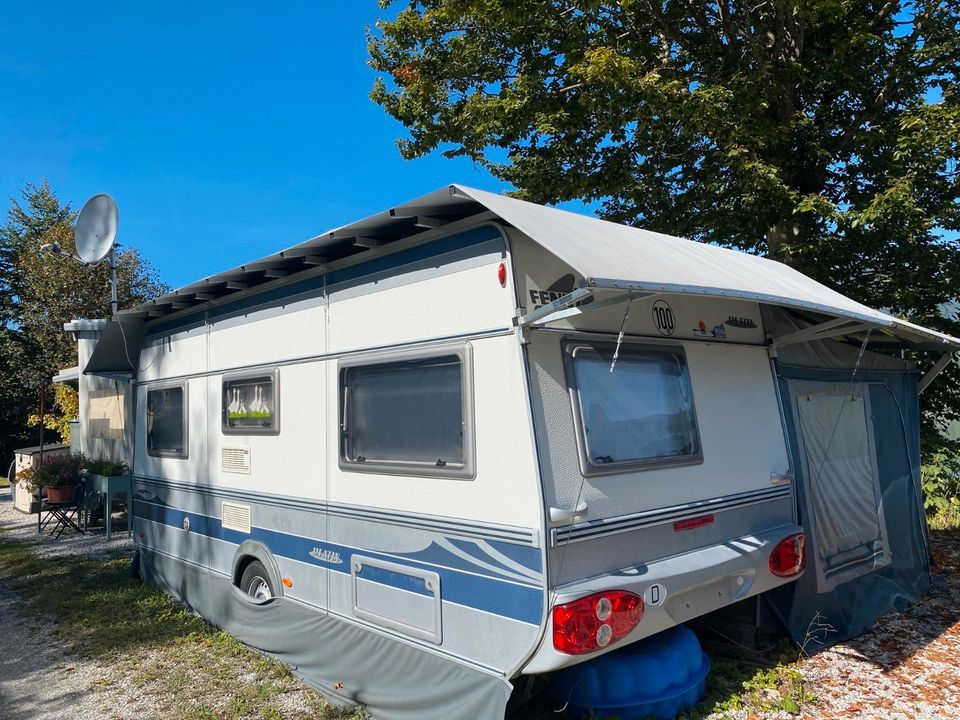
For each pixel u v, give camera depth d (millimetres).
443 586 3502
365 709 3928
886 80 8102
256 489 5027
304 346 4609
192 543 5879
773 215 8078
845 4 7691
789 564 4199
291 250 4184
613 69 7227
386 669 3783
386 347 3943
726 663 4379
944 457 9039
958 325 8133
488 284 3371
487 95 9219
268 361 4969
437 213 3500
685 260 3746
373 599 3938
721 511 4000
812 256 8148
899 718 3787
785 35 8117
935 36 7664
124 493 10117
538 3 7973
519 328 3201
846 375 5594
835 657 4582
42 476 9898
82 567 7754
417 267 3775
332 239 3947
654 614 3361
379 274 4023
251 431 5098
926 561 6207
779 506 4480
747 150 7555
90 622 5773
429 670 3531
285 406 4762
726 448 4160
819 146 7875
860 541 5324
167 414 6363
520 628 3105
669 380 3924
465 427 3410
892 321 4527
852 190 8266
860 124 8188
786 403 4789
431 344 3660
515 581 3143
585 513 3189
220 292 5465
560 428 3240
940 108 7066
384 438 3945
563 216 3637
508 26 8438
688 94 7535
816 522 4836
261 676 4555
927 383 6574
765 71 7645
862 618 5109
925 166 7203
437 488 3551
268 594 4965
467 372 3434
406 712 3607
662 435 3766
